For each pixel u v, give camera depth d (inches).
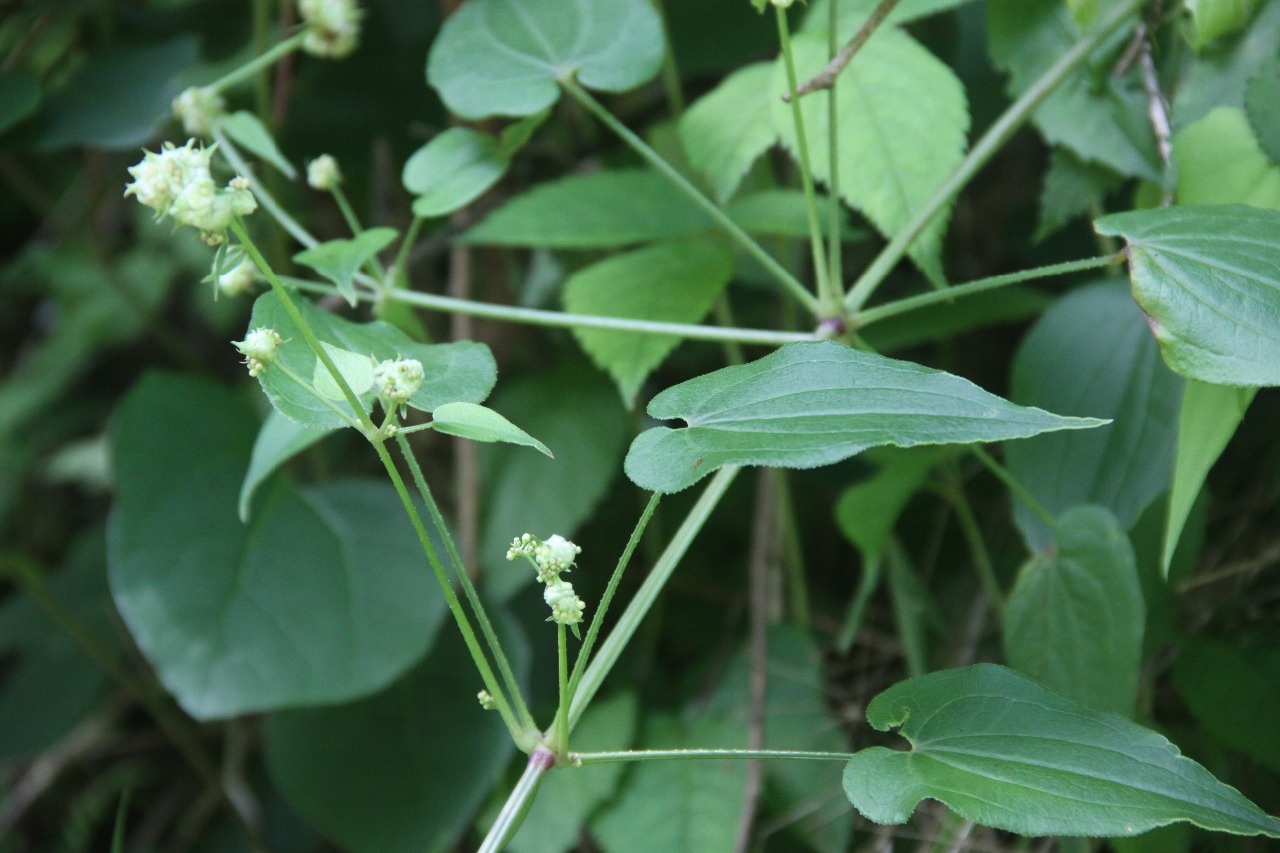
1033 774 13.2
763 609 19.8
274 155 16.3
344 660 17.9
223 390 21.3
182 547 18.9
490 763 19.3
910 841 17.6
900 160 15.9
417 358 14.3
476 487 20.7
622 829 18.3
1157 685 17.5
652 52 15.9
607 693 20.0
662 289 17.1
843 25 16.5
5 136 19.2
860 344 15.3
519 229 17.6
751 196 18.2
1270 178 15.0
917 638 18.2
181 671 17.8
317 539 19.3
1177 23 16.2
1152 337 16.3
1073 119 16.4
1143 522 16.5
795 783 18.6
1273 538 17.3
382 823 19.1
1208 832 15.7
